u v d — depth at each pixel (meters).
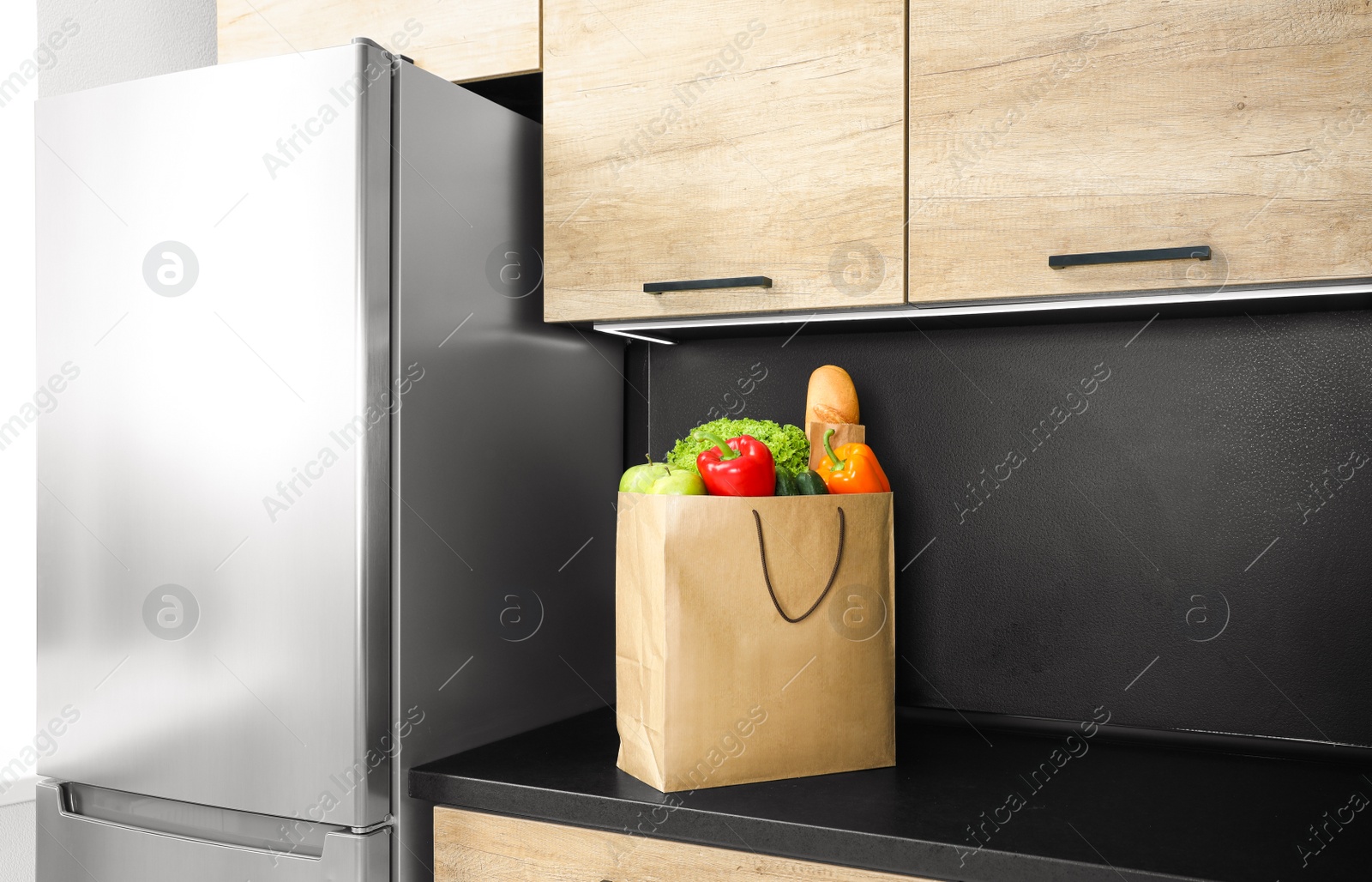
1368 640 1.26
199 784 1.23
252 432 1.21
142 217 1.27
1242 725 1.32
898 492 1.51
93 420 1.30
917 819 1.04
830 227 1.23
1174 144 1.08
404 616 1.21
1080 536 1.40
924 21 1.19
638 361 1.69
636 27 1.34
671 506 1.12
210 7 1.85
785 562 1.17
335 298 1.17
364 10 1.48
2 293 1.59
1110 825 1.03
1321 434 1.28
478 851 1.19
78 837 1.30
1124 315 1.32
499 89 1.50
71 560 1.31
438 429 1.27
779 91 1.26
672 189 1.32
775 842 1.03
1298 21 1.04
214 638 1.22
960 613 1.47
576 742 1.36
